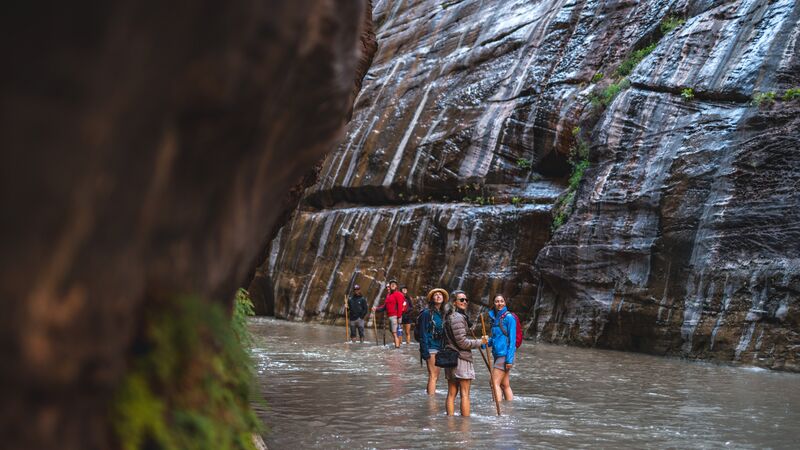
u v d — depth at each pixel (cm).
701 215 1966
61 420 188
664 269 2022
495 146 3033
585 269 2239
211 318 271
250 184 288
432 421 950
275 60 238
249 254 353
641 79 2348
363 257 3241
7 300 170
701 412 1049
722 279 1856
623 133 2300
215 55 208
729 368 1683
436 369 1200
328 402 1104
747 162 1906
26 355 174
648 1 2827
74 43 170
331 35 284
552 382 1388
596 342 2178
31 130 168
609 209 2225
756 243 1825
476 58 3444
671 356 1941
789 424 957
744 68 2088
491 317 1041
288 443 802
